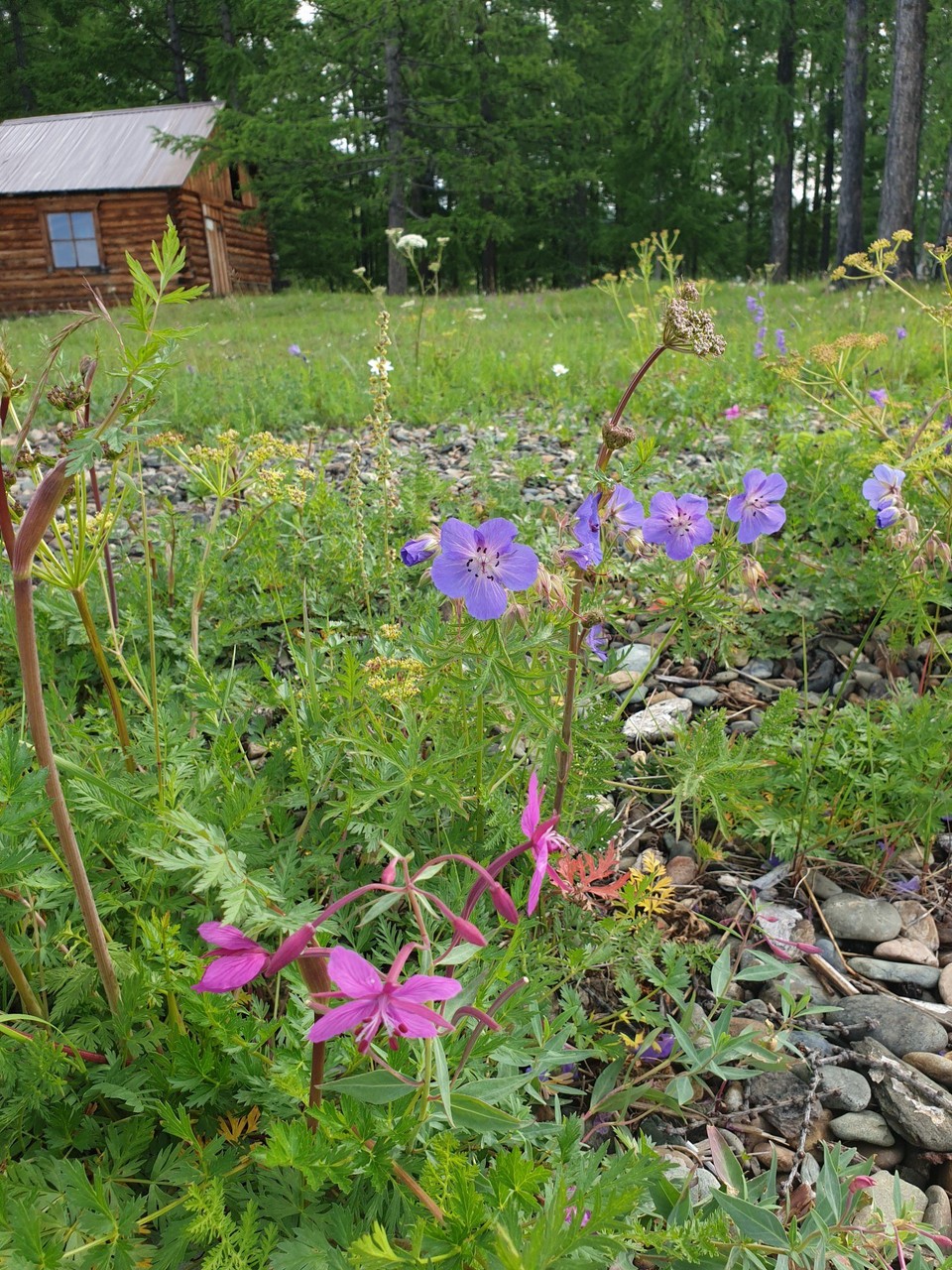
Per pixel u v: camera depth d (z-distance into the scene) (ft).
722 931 8.57
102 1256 4.61
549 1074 6.86
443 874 7.55
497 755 8.64
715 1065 6.53
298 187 90.89
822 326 35.17
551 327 44.04
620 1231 4.86
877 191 172.35
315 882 7.39
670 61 98.58
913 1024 7.52
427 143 95.86
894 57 66.90
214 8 124.88
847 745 9.84
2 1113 5.26
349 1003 3.71
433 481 15.99
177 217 83.71
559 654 6.70
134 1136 5.31
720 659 12.54
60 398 5.41
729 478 16.80
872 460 14.17
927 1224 5.91
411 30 93.25
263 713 10.41
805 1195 6.06
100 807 6.50
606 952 6.97
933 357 27.40
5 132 92.02
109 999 5.53
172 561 11.46
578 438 22.85
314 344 41.47
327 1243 4.79
